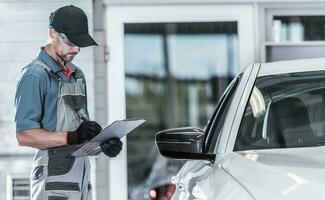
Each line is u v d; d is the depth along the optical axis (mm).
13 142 11453
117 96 11758
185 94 12320
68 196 7133
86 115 7570
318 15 11844
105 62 11758
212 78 12266
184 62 12133
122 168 11727
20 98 7207
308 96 6156
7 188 11438
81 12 7441
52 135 7090
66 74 7418
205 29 11930
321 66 6395
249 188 4574
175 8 11820
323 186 4371
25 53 11516
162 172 12086
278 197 4375
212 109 12406
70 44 7371
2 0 11477
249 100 6059
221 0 11750
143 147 12141
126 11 11758
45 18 11516
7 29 11516
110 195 11688
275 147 5770
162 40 11953
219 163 5391
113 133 6984
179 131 6062
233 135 5785
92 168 11461
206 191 4961
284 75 6312
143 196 11961
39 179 7172
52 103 7293
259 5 11797
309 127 5984
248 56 11852
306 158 4973
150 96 12141
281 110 6070
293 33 11867
